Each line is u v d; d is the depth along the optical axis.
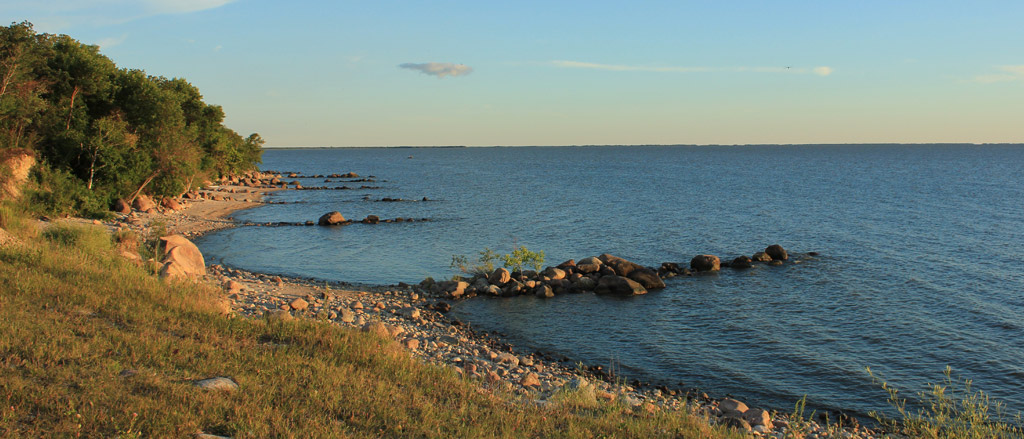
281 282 34.72
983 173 148.75
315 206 83.06
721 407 18.47
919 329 27.30
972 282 36.09
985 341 25.62
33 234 26.09
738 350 24.84
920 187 107.31
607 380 21.41
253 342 14.62
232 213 73.06
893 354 24.28
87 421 8.94
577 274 36.03
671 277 38.12
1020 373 22.16
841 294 33.56
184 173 70.75
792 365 23.20
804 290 34.56
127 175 60.59
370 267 42.25
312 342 15.02
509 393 14.34
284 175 159.12
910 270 39.53
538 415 11.92
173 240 32.72
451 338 24.95
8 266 18.09
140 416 9.34
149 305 16.22
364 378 12.84
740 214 71.06
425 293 33.56
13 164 49.09
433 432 10.24
